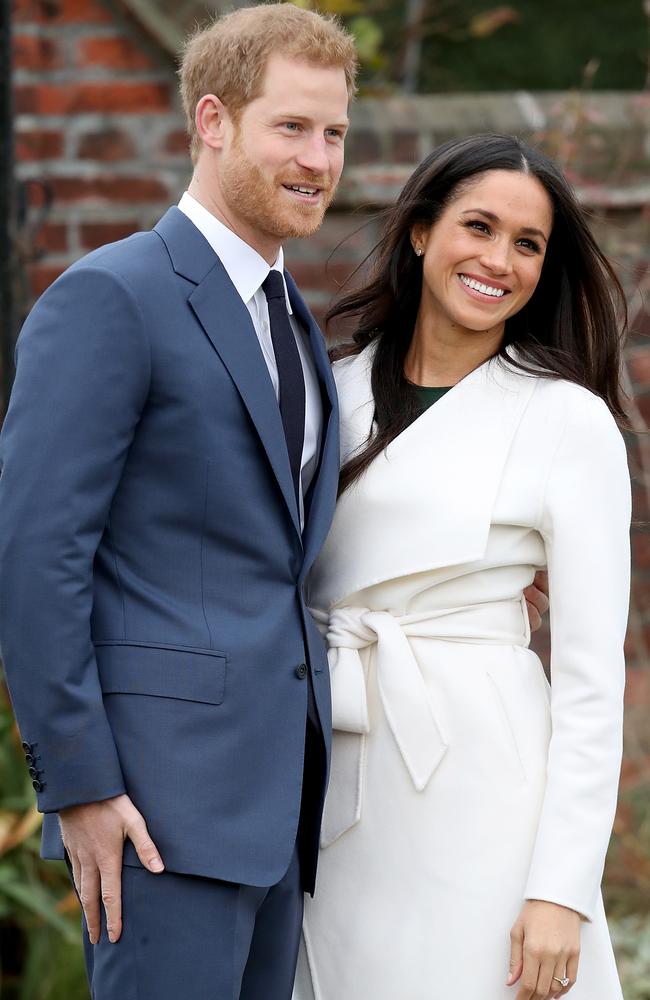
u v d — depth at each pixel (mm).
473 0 18766
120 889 8094
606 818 8648
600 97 16312
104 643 8195
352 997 9117
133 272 8234
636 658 15867
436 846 8930
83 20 14766
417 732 8953
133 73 14867
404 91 18797
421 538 9070
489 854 8844
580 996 8914
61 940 12836
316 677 8852
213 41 8633
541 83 18922
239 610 8414
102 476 7938
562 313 9680
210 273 8539
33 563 7801
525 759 8930
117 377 7977
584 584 8797
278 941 8969
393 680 8984
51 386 7953
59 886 13109
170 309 8273
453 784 8930
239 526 8391
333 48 8578
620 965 13594
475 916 8820
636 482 15867
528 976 8500
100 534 8039
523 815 8859
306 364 9344
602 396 9773
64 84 14805
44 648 7812
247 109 8484
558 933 8469
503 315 9242
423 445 9266
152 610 8242
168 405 8195
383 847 9062
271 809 8367
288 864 8406
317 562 9609
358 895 9148
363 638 9250
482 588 9172
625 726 15320
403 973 8938
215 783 8156
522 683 9109
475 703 8961
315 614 9539
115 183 14922
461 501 9031
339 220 15391
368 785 9133
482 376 9383
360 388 9789
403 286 9875
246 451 8445
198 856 8047
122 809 7984
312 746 8914
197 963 8148
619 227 15875
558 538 8883
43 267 14867
